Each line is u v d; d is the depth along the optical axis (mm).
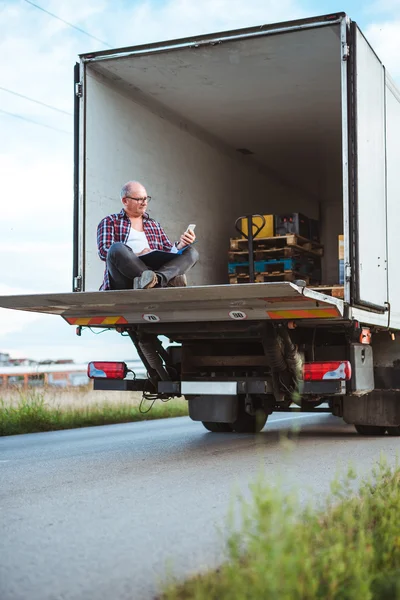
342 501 4434
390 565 3490
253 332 7965
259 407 9438
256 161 12539
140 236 8688
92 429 11500
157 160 9688
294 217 10992
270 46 8344
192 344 8836
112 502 5273
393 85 8984
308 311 7297
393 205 8836
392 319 8672
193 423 12336
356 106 7508
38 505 5227
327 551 3246
